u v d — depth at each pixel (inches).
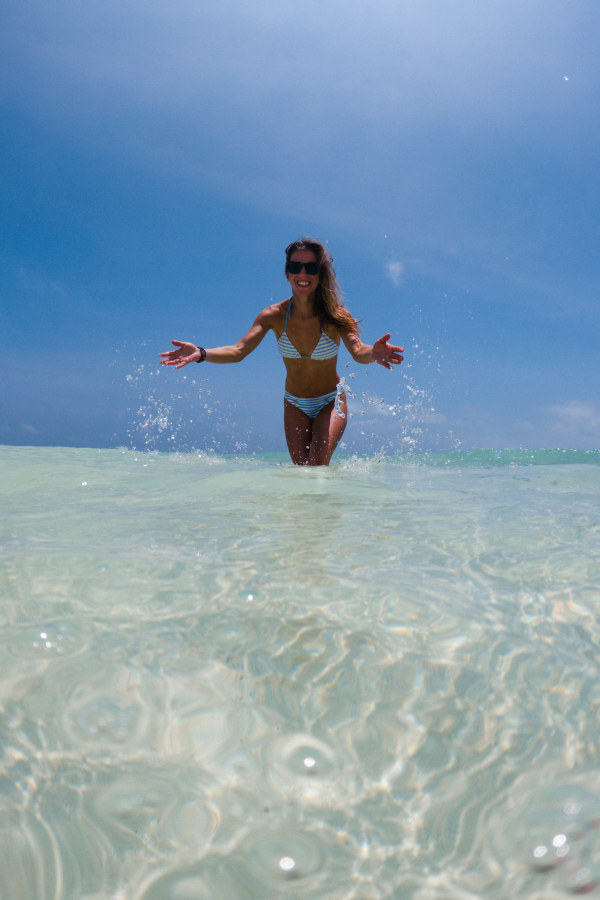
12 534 60.7
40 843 21.3
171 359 134.3
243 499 84.5
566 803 22.8
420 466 144.3
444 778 24.5
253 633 36.2
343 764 25.3
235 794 23.6
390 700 29.5
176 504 81.3
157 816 22.5
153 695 29.6
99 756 25.5
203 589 43.3
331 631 36.5
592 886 19.4
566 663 32.7
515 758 25.5
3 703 28.7
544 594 42.5
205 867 20.5
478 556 52.3
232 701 29.3
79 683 30.5
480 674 31.8
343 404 157.8
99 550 53.8
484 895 19.4
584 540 57.7
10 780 24.2
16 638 35.2
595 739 26.5
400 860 20.8
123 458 154.3
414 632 36.4
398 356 110.3
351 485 99.0
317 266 138.7
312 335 149.5
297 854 21.0
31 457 147.6
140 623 37.5
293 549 54.5
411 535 60.0
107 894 19.5
